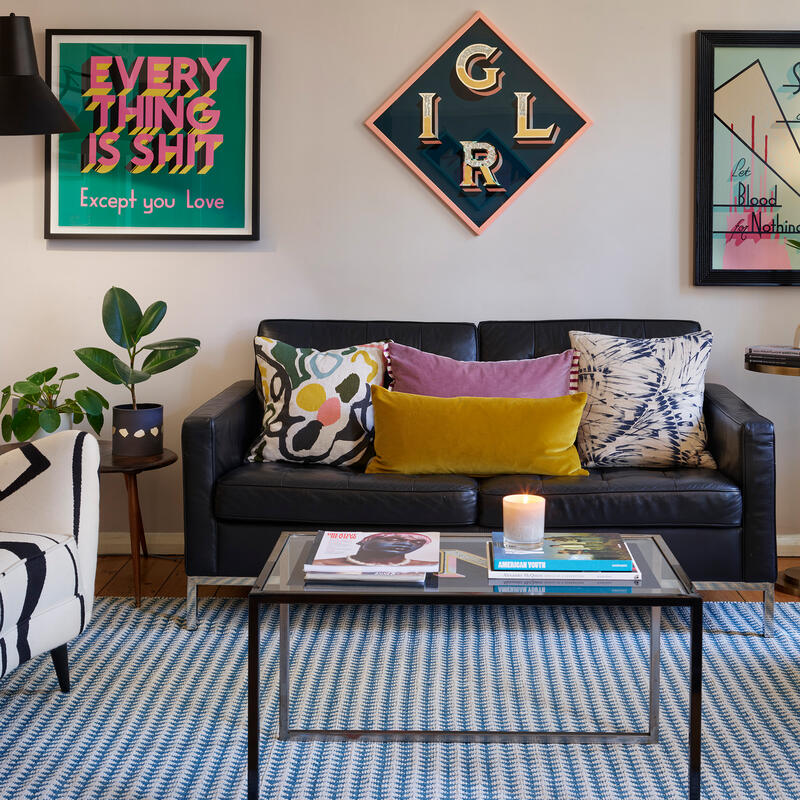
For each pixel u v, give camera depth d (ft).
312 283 10.75
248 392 9.81
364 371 9.61
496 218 10.62
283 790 5.90
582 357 9.68
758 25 10.36
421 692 7.23
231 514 8.48
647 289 10.68
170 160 10.54
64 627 6.82
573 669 7.67
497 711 6.93
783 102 10.39
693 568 8.42
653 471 8.90
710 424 9.33
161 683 7.43
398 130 10.51
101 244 10.69
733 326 10.70
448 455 8.84
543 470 8.83
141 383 10.86
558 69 10.44
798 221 10.50
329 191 10.63
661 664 7.77
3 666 6.23
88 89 10.49
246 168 10.53
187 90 10.46
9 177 10.61
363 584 5.82
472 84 10.46
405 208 10.64
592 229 10.61
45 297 10.75
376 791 5.90
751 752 6.37
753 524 8.32
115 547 11.02
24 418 9.26
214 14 10.46
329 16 10.44
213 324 10.80
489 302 10.73
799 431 10.81
